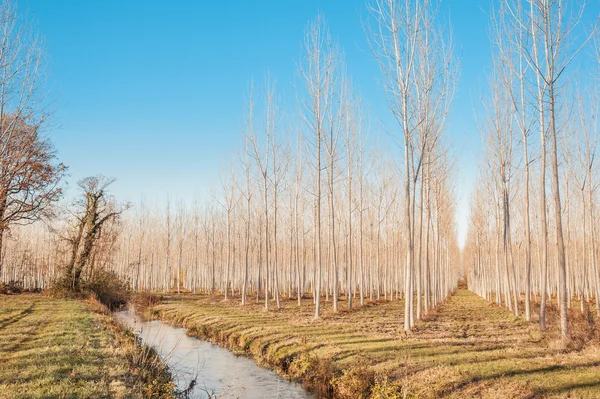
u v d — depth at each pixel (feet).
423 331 61.67
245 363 52.47
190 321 84.79
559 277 49.88
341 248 167.84
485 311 97.14
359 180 109.70
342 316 83.20
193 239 209.36
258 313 90.89
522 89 71.67
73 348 42.45
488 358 41.60
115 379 33.35
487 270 153.89
